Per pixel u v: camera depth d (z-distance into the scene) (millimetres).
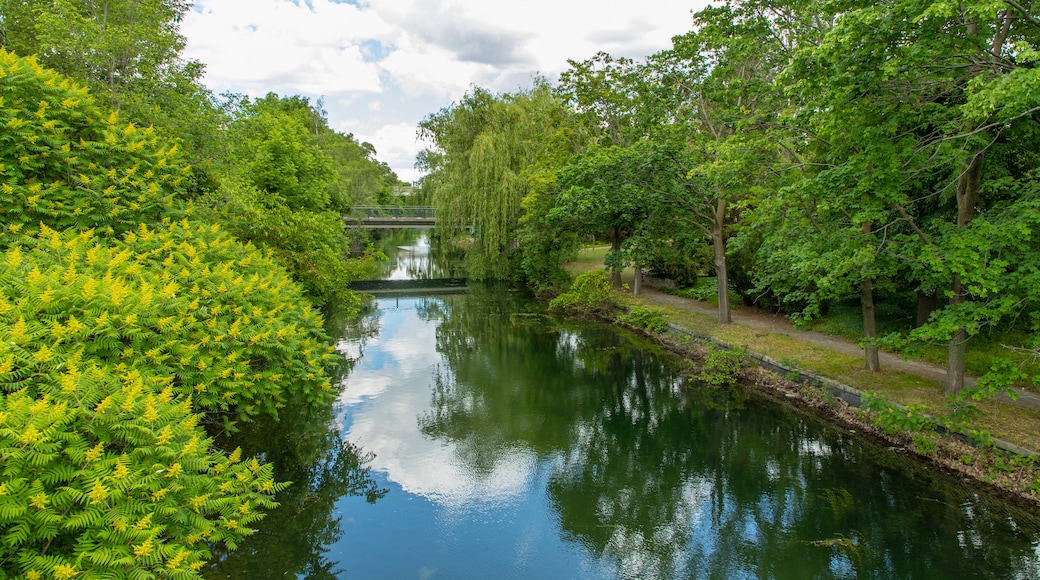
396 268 41281
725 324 17500
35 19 13008
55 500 3930
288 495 8438
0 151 6961
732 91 14031
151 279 6453
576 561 7047
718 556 7141
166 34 13594
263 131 18969
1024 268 7949
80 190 7371
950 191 10250
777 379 13016
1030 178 8836
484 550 7258
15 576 3822
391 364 16328
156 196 8094
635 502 8531
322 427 11195
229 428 7020
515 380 14836
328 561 6949
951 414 8820
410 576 6680
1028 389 10445
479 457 10078
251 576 6570
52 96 7648
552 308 24828
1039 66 6426
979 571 6641
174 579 4477
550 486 9039
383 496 8648
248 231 12992
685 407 12562
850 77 7926
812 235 10680
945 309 8672
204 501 5039
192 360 6152
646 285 26781
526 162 29219
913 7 6941
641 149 17062
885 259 9898
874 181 8750
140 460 4648
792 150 13305
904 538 7340
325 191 21984
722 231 17453
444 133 30484
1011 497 7809
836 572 6746
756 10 13703
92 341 5273
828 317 17219
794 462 9672
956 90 8789
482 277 31469
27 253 6320
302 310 8906
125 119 10672
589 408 12672
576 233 25094
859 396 10859
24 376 4527
